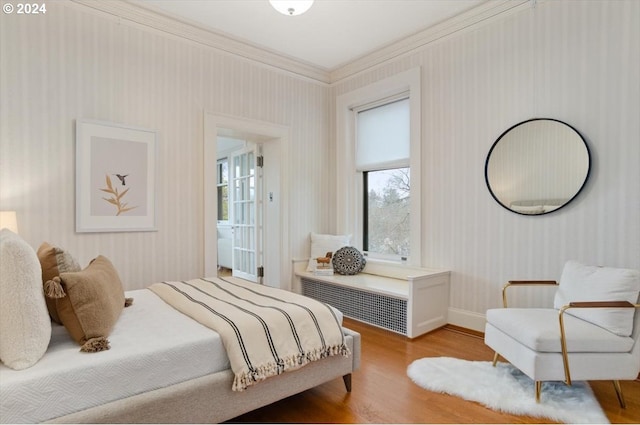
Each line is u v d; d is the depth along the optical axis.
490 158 3.03
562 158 2.62
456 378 2.23
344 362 2.05
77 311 1.48
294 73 4.19
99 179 2.87
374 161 4.20
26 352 1.28
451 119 3.32
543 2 2.72
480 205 3.12
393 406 1.95
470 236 3.19
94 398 1.31
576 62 2.57
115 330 1.67
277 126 4.03
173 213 3.27
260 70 3.89
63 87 2.72
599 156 2.46
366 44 3.72
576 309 2.17
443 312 3.32
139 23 3.08
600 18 2.46
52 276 1.54
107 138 2.90
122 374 1.38
